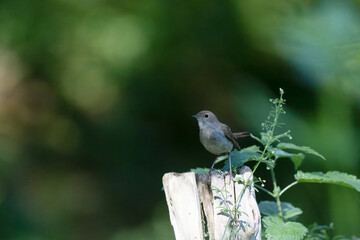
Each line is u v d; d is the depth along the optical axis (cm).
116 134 1480
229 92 1344
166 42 1378
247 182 404
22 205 1204
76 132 1562
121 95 1497
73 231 1185
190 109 1429
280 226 388
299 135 668
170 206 425
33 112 1633
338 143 616
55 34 1474
